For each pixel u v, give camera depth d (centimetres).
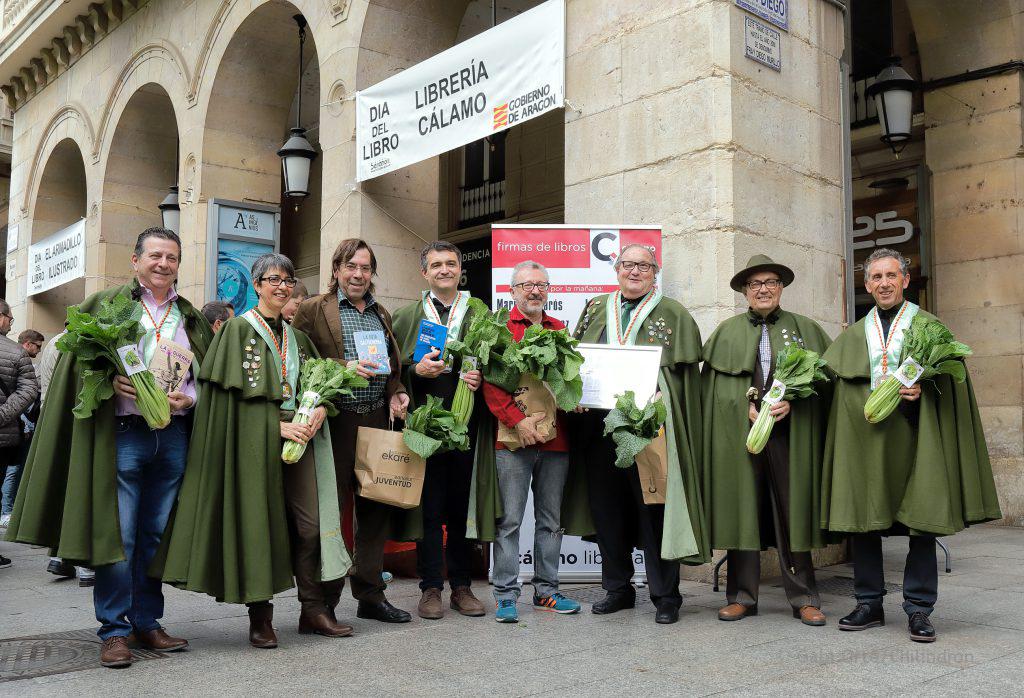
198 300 1182
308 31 1170
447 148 824
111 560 397
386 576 635
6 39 1714
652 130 679
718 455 498
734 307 628
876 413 446
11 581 668
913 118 1028
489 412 506
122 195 1480
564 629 474
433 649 430
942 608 520
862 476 462
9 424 715
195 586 414
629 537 527
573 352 475
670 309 515
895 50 1072
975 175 951
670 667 396
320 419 444
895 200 1059
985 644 434
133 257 444
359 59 950
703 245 641
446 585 621
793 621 492
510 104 771
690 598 569
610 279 641
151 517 436
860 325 484
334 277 504
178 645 431
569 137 741
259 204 1205
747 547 484
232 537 422
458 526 520
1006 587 587
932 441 446
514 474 497
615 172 703
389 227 959
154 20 1352
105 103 1484
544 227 643
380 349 482
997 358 927
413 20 981
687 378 507
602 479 514
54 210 1758
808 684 367
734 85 641
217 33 1188
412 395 510
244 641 454
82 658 420
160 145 1502
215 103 1198
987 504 450
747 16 658
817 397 494
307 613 464
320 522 451
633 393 471
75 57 1616
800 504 482
